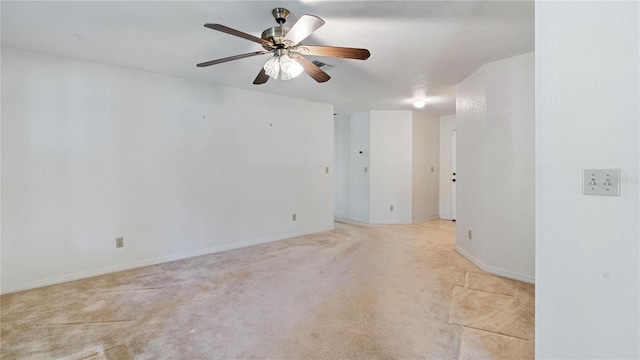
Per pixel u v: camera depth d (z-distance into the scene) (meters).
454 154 6.46
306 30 1.86
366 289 2.82
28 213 2.87
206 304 2.52
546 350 1.32
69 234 3.07
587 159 1.20
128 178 3.40
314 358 1.82
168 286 2.91
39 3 2.02
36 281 2.90
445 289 2.81
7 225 2.79
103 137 3.24
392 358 1.81
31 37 2.56
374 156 6.03
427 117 6.32
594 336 1.20
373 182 6.06
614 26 1.14
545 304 1.32
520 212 3.01
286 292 2.76
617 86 1.13
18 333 2.08
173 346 1.94
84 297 2.66
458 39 2.57
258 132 4.46
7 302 2.57
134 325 2.19
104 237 3.26
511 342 1.96
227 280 3.05
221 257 3.83
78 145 3.11
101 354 1.86
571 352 1.26
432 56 2.96
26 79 2.85
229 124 4.17
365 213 6.18
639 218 1.10
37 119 2.90
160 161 3.61
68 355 1.84
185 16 2.20
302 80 3.84
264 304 2.52
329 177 5.41
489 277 3.10
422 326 2.17
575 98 1.22
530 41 2.62
